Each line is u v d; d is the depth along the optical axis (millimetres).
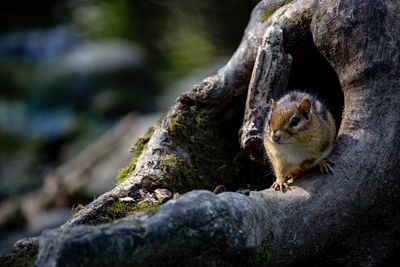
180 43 31516
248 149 11766
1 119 29031
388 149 10094
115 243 7918
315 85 12844
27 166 26531
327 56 11250
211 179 12406
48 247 7859
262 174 12539
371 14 10852
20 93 30297
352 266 10211
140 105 28766
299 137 10062
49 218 19484
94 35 33750
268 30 11742
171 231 8180
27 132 28516
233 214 8508
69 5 35906
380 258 10359
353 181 9828
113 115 28688
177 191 11781
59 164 26453
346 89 10844
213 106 12742
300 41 11969
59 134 27984
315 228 9555
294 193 9664
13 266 9906
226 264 8688
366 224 10094
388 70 10570
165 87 29547
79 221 10391
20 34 33938
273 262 9281
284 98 11164
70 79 29781
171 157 12039
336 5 11141
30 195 21484
